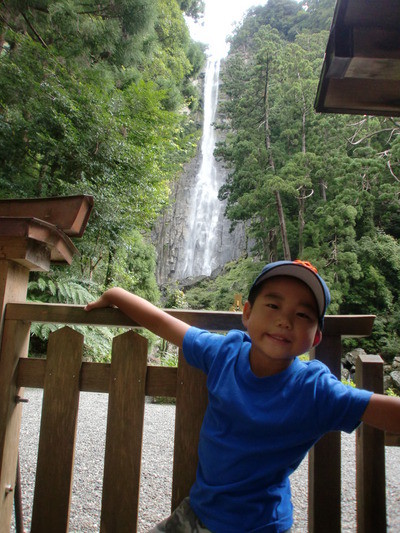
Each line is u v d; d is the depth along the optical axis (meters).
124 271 11.91
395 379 14.98
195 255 36.72
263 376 1.17
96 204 8.62
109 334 8.91
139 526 2.43
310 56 28.16
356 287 21.94
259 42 28.09
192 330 1.33
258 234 27.02
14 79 8.75
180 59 20.42
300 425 1.08
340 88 1.99
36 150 8.95
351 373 15.77
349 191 21.19
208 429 1.20
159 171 11.33
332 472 1.37
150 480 3.26
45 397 1.49
